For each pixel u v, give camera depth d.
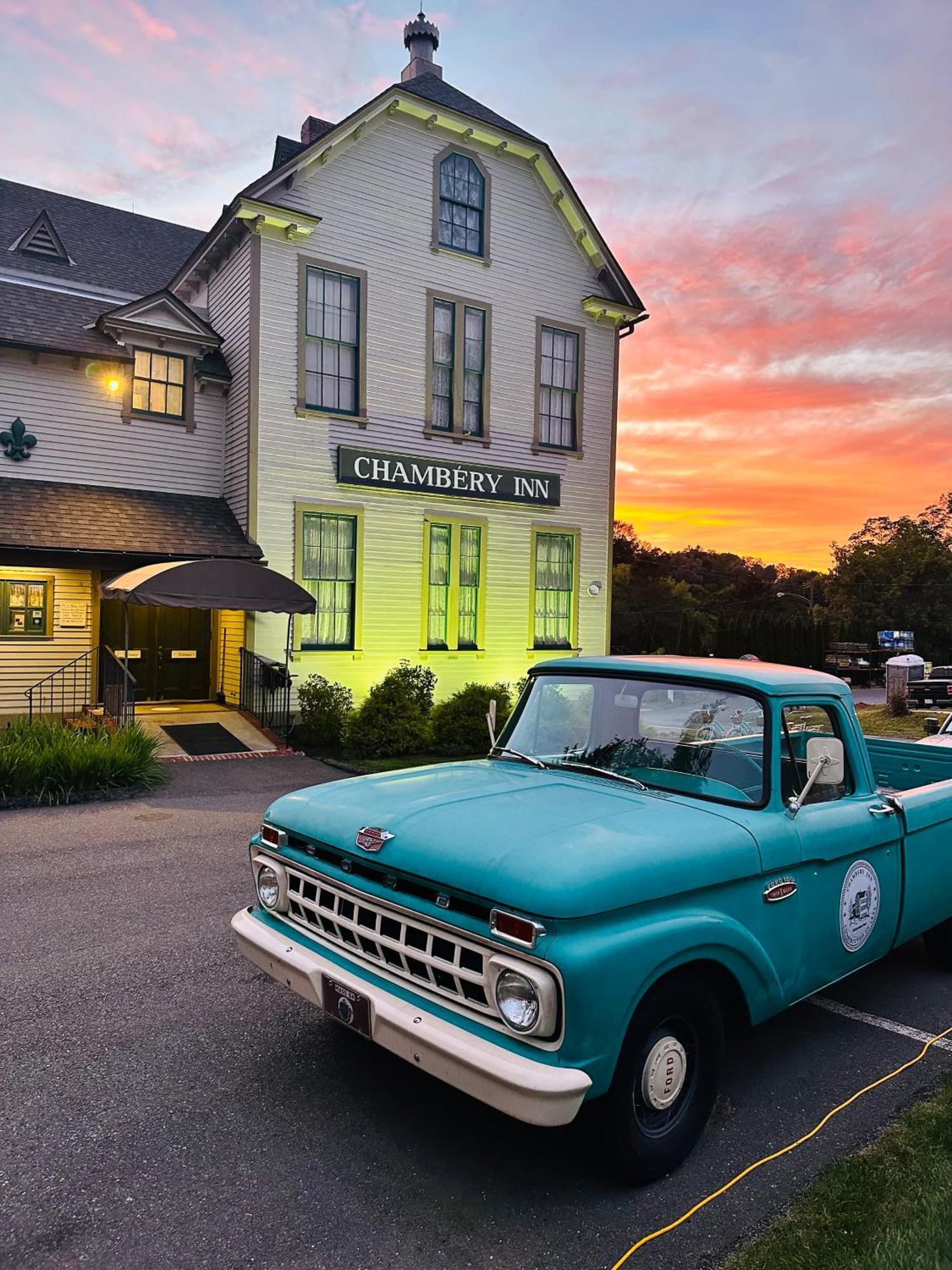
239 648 13.98
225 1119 3.35
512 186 15.88
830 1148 3.23
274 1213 2.80
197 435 14.09
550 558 16.84
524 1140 3.25
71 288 15.88
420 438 14.92
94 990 4.55
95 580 13.57
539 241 16.28
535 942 2.60
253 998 4.48
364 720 12.88
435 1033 2.72
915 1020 4.41
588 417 17.09
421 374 14.90
